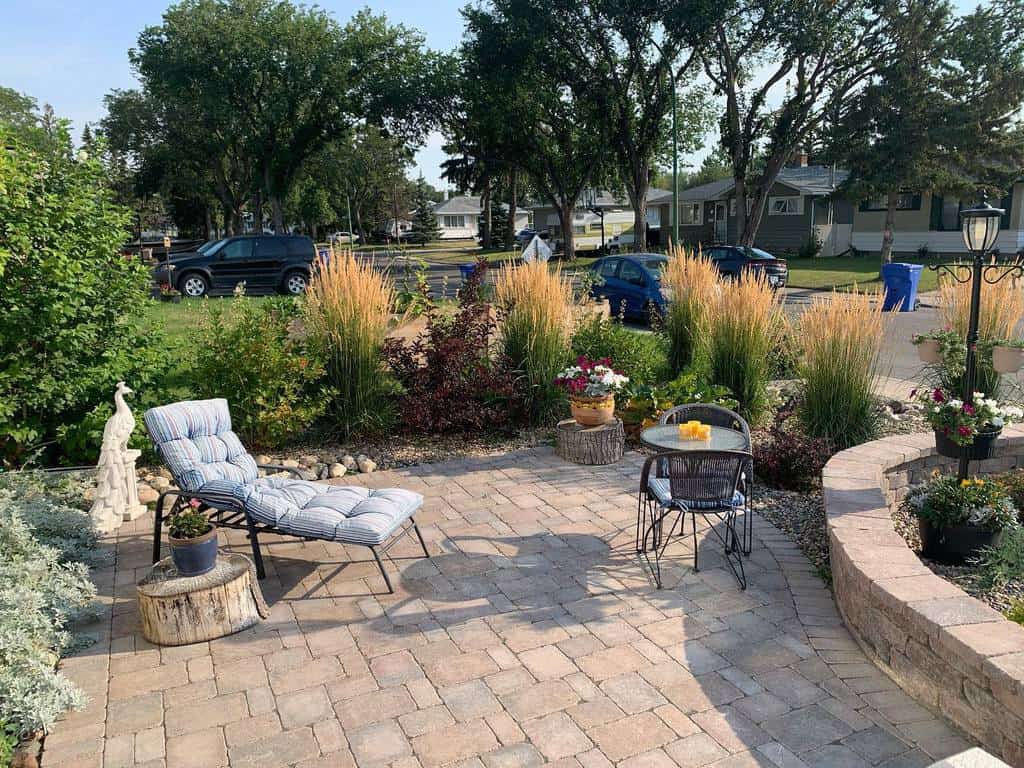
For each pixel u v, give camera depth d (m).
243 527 4.23
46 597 3.69
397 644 3.56
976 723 2.74
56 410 5.96
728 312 7.20
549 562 4.45
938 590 3.19
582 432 6.34
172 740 2.88
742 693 3.12
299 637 3.65
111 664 3.44
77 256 6.05
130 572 4.44
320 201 59.66
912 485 5.47
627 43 26.12
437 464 6.41
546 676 3.27
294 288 18.83
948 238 28.77
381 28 34.38
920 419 7.45
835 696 3.09
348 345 6.73
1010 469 5.78
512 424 7.36
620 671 3.30
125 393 5.73
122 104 40.72
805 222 32.56
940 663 2.89
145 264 6.75
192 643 3.60
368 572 4.35
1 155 5.47
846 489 4.51
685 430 4.83
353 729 2.92
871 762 2.69
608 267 14.62
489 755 2.76
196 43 32.56
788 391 7.63
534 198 51.62
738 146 25.98
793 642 3.53
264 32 33.09
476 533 4.91
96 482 5.68
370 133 50.50
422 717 2.99
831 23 22.61
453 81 29.94
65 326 6.02
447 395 6.98
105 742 2.88
